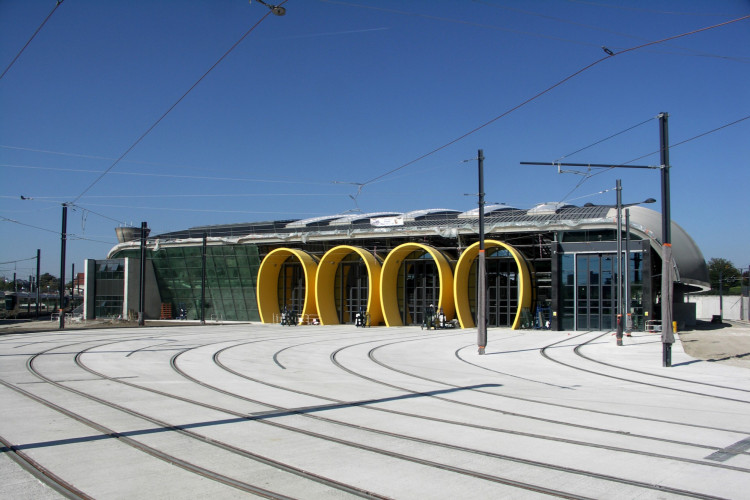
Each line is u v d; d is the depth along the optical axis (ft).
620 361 70.03
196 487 21.74
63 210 136.67
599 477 22.94
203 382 48.55
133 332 122.52
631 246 130.82
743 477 22.98
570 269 135.13
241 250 178.29
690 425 32.78
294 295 174.29
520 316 138.82
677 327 147.95
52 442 28.07
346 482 22.31
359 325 151.43
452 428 31.68
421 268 160.86
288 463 24.85
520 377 54.80
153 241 190.29
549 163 67.67
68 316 209.26
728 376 56.24
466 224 156.66
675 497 20.74
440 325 141.59
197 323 165.68
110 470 23.70
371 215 195.42
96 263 193.36
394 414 35.47
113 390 43.73
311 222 192.24
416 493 21.11
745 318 261.85
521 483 22.13
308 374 55.26
